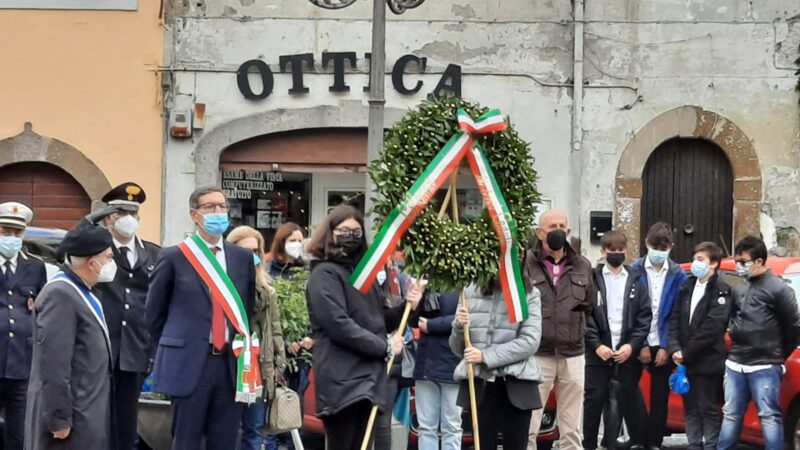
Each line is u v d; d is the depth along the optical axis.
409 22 16.91
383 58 12.38
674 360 11.01
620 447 11.63
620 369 11.23
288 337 10.21
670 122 16.84
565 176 16.91
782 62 16.78
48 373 7.37
